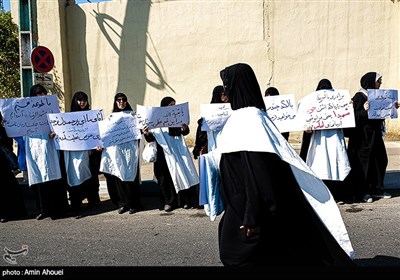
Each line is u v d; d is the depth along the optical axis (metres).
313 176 2.62
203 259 4.09
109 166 5.84
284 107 5.70
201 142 5.98
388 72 10.70
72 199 6.15
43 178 5.61
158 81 11.17
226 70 2.68
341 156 5.65
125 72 11.25
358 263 3.80
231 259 2.57
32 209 6.49
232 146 2.47
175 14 10.97
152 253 4.33
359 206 5.74
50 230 5.32
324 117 5.55
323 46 10.77
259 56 10.87
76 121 5.70
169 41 11.05
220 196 2.89
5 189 5.75
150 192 7.02
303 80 10.88
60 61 11.01
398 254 3.99
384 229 4.73
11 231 5.34
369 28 10.63
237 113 2.59
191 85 11.10
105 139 5.62
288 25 10.77
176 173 5.80
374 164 5.95
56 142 5.64
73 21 11.28
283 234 2.58
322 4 10.66
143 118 5.56
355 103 5.86
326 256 2.57
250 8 10.77
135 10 11.08
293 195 2.59
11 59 11.47
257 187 2.37
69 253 4.43
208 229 5.07
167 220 5.54
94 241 4.80
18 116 5.48
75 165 5.88
